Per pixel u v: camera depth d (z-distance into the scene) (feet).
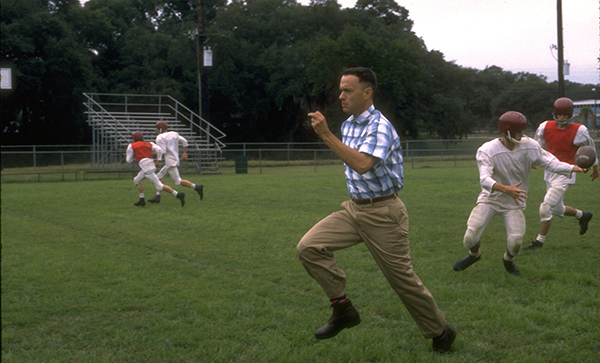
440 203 37.29
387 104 142.82
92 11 159.84
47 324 13.29
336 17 161.58
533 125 292.61
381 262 11.07
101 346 11.89
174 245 23.06
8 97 129.80
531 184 50.62
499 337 12.13
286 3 168.76
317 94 140.56
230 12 158.10
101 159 78.95
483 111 312.29
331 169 87.86
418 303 11.07
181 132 85.25
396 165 10.93
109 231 26.63
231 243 23.45
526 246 22.66
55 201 39.93
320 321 13.20
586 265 18.94
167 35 161.58
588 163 15.85
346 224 11.27
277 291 15.94
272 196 42.55
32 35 128.98
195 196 43.09
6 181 66.13
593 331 12.38
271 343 11.80
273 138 177.17
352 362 10.92
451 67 171.12
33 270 18.49
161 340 12.16
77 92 134.41
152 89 144.87
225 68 153.38
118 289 16.21
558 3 81.71
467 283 16.74
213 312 13.92
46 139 145.89
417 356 11.14
